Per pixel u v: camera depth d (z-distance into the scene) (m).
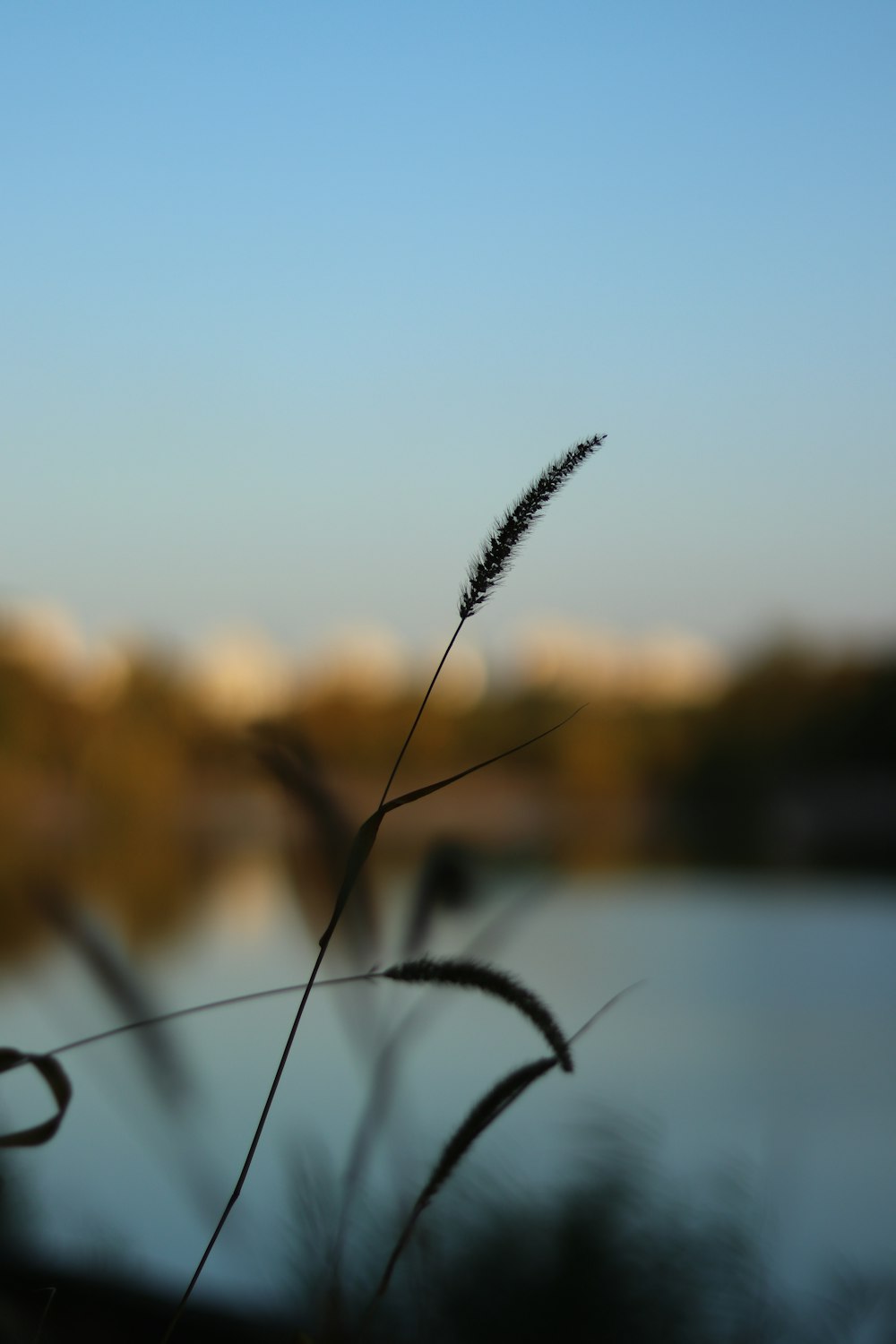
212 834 33.06
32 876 0.98
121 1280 2.86
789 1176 3.66
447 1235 2.32
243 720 1.03
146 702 33.78
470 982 0.75
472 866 1.05
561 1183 2.72
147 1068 0.95
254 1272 2.15
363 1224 1.61
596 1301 2.46
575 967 10.59
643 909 16.14
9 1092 5.27
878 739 28.73
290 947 12.52
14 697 34.50
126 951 0.98
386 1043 1.02
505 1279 2.36
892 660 28.75
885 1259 3.08
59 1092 0.84
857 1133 5.23
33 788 33.34
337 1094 4.93
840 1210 3.91
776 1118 5.37
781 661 30.20
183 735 33.25
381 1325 1.41
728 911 15.88
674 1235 2.64
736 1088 6.30
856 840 25.53
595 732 30.03
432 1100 4.19
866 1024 8.57
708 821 29.53
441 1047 5.67
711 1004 9.51
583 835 25.80
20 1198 3.23
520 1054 5.64
